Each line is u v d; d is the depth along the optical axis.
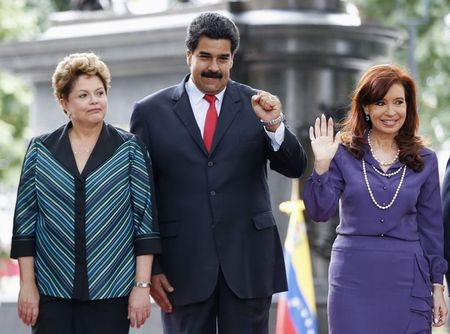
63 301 14.56
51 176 14.59
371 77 14.87
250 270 15.44
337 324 14.70
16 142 45.66
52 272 14.53
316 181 14.75
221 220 15.36
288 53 25.28
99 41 26.53
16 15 48.34
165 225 15.52
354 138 14.99
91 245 14.50
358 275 14.62
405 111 14.86
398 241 14.65
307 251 21.03
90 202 14.54
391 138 15.01
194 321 15.43
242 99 15.70
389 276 14.57
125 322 14.73
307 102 25.47
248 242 15.47
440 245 14.85
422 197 14.88
